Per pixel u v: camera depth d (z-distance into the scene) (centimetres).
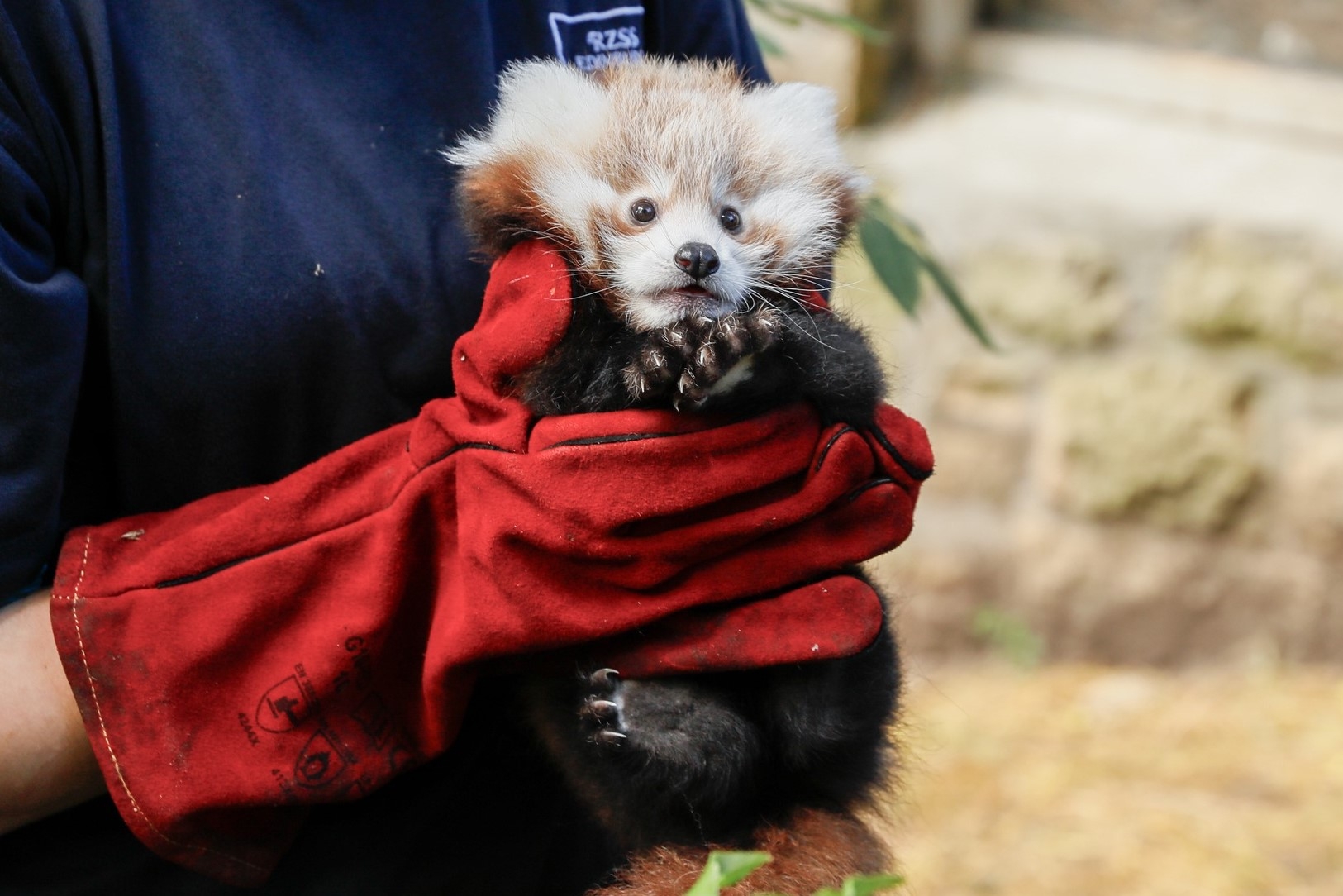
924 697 540
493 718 212
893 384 222
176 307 186
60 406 177
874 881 124
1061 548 559
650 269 200
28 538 179
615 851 226
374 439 195
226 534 185
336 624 183
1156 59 600
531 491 176
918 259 244
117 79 186
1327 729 496
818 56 573
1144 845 433
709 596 183
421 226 201
